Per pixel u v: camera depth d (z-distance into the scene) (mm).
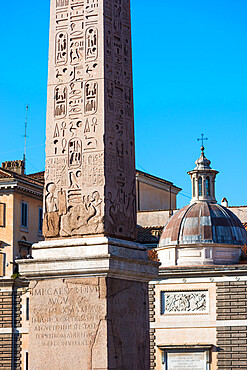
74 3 26062
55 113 25609
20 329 80625
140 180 99375
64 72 25750
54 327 23938
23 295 81062
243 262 76625
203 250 76500
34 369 23984
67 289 23922
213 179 81500
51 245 24422
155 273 25547
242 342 72625
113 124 25203
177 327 74000
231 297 73438
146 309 25234
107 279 23500
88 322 23500
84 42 25641
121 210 24938
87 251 23812
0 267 83000
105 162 24562
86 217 24391
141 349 24703
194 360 73188
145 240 90938
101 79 25141
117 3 26391
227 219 78562
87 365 23328
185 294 74500
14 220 84125
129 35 26734
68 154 25109
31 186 87062
